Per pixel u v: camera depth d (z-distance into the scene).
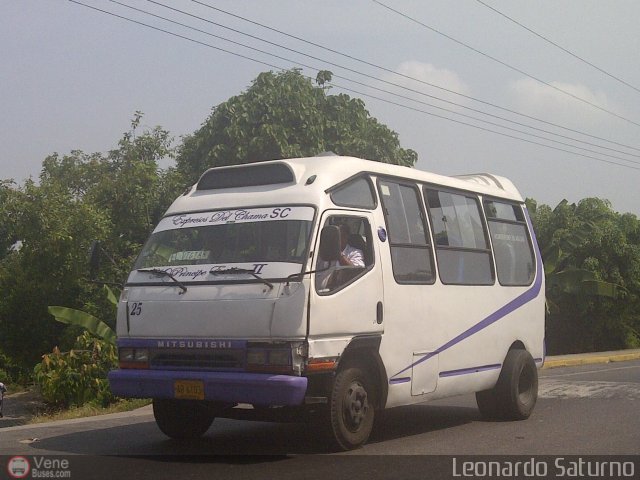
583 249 26.28
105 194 22.70
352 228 8.11
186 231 8.17
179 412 8.52
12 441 8.80
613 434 9.00
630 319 27.05
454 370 9.25
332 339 7.48
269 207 7.88
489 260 10.24
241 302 7.34
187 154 24.16
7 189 21.59
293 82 22.84
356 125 23.80
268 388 7.06
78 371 15.13
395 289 8.35
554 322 27.22
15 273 23.70
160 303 7.75
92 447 8.35
